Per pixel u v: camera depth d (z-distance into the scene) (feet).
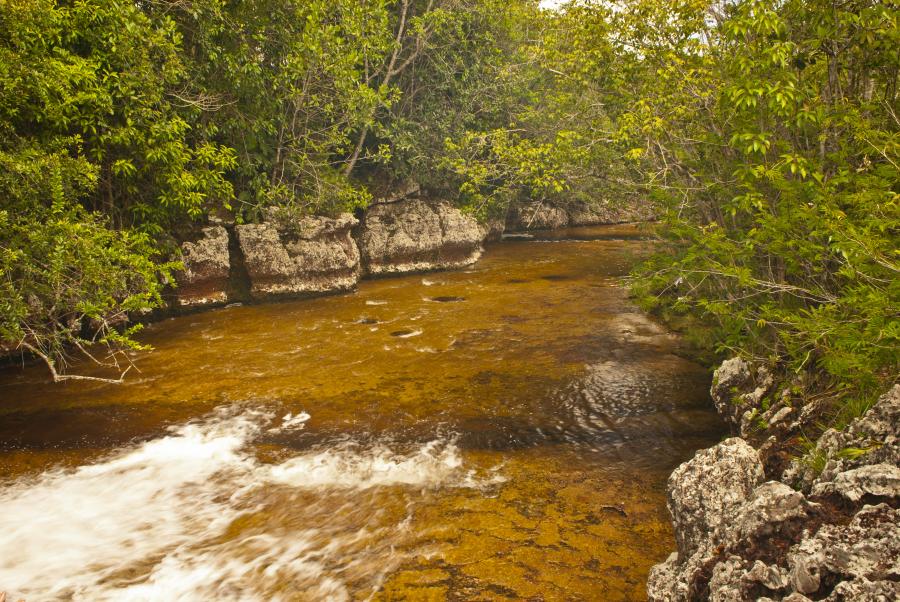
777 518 9.59
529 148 42.88
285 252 44.68
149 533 15.70
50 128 28.89
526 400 23.79
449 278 52.80
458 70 64.23
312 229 46.32
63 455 20.22
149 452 20.35
